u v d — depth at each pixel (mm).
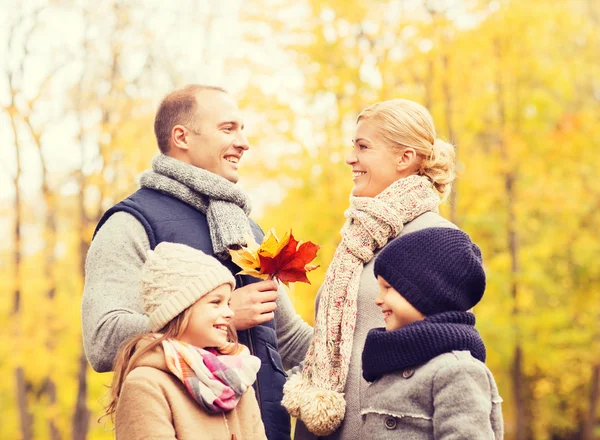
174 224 3270
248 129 12406
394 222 3045
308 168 12164
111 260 3105
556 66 14398
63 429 16906
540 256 15516
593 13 17203
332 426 2953
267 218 12453
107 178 14648
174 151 3453
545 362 15398
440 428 2350
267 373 3301
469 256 2576
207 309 2607
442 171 3203
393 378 2520
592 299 15875
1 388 17797
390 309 2564
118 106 14734
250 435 2672
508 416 18297
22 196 15859
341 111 12227
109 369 2955
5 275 15305
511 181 14281
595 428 18062
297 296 11352
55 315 14930
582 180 14984
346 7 12164
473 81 13562
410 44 12344
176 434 2459
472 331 2504
